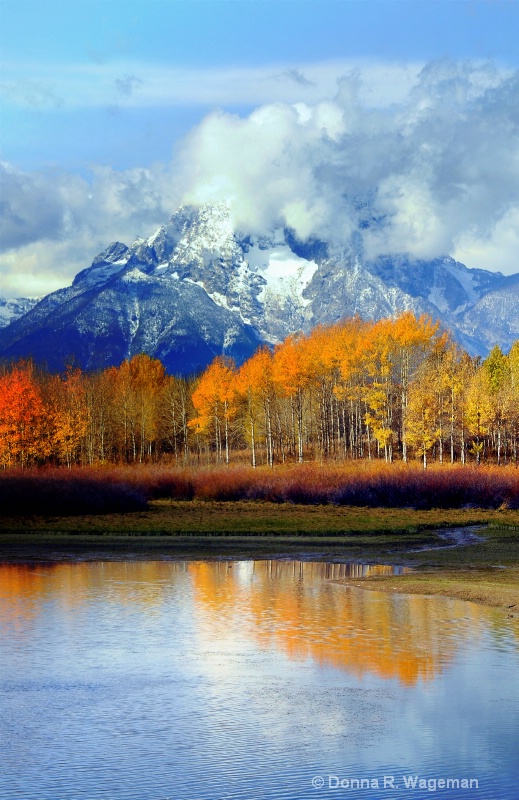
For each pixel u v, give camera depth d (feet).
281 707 64.28
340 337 377.30
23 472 263.49
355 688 68.74
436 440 337.31
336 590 114.83
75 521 194.49
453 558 146.10
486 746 55.88
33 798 48.32
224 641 84.74
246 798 48.19
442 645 82.53
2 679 71.87
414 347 354.74
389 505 226.17
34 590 114.21
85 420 397.60
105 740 57.52
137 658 78.23
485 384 385.70
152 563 141.79
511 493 225.56
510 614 97.76
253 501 234.79
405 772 51.90
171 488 246.27
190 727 59.88
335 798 47.91
